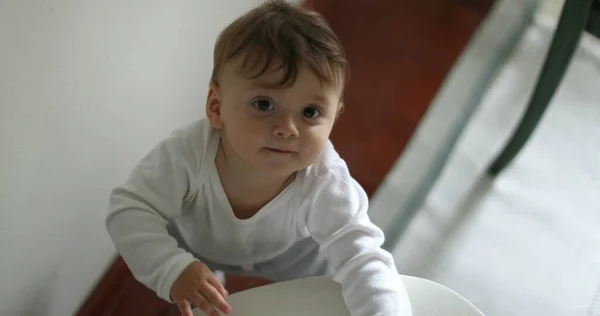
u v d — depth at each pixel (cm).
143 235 64
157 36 83
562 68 104
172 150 67
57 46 62
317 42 59
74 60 66
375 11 164
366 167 129
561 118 138
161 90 90
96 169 81
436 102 143
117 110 79
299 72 57
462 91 144
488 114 138
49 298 83
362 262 65
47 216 74
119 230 65
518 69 148
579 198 125
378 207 119
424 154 131
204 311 60
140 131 89
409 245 114
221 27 105
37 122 63
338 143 134
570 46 101
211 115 64
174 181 67
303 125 60
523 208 122
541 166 129
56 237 78
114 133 81
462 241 115
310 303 64
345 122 138
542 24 157
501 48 153
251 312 62
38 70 60
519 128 116
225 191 69
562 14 99
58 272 83
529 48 153
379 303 62
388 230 114
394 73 150
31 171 66
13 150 61
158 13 80
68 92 67
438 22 161
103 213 89
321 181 67
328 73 59
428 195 122
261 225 73
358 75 149
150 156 68
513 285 110
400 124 138
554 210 122
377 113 141
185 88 99
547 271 113
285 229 74
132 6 73
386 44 156
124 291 101
